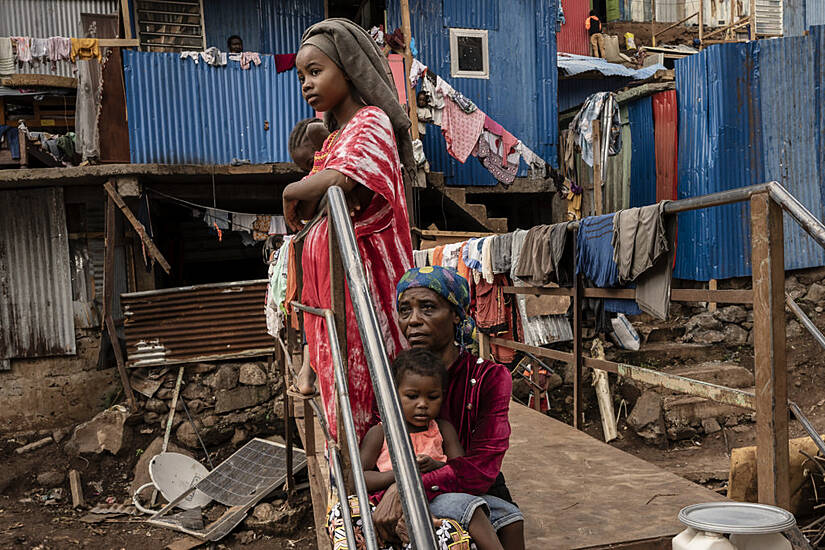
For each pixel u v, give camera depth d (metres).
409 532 0.90
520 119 12.09
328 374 2.19
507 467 3.07
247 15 11.42
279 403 10.06
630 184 11.09
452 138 10.18
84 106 9.25
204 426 9.88
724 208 9.15
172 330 9.91
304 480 9.20
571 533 2.20
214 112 9.66
